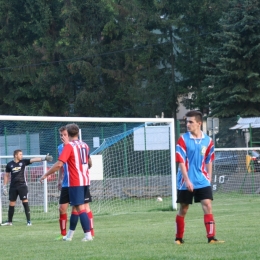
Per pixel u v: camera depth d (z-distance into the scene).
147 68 112.81
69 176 22.27
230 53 92.88
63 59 115.88
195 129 19.61
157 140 50.25
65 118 39.06
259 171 59.62
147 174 53.28
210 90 96.38
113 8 111.88
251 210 41.09
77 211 22.88
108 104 112.69
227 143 65.12
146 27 112.44
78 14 111.94
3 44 118.12
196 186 19.67
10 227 34.47
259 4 92.19
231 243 19.58
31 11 116.12
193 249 18.11
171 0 109.94
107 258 16.48
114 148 55.53
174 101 110.69
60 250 19.45
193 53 109.06
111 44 113.06
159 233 25.52
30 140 65.94
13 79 113.94
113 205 47.50
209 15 107.12
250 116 92.31
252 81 92.62
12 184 36.44
